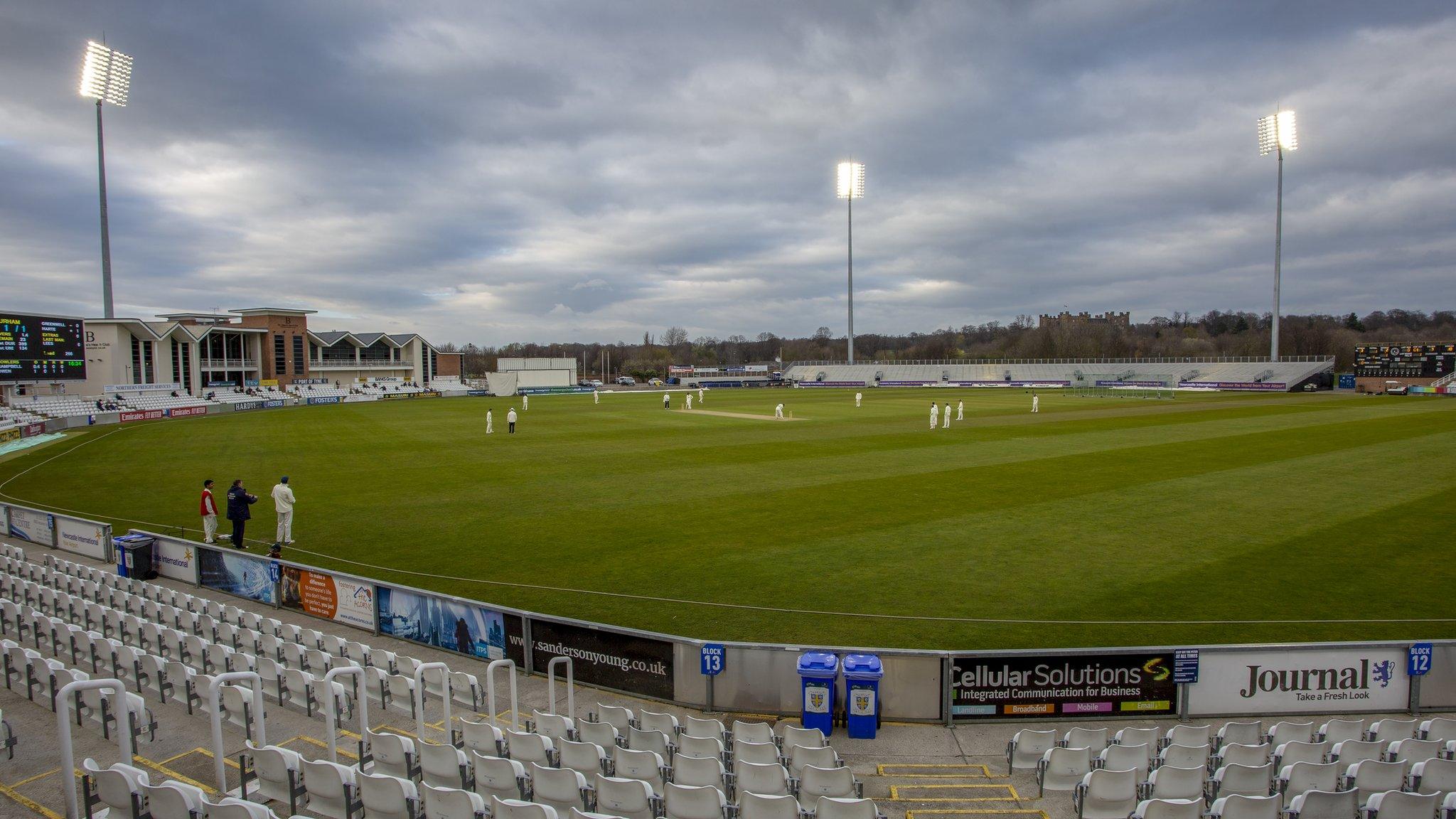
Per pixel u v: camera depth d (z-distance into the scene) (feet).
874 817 23.57
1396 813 23.36
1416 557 61.11
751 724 32.37
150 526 76.33
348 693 37.19
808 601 52.34
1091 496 87.61
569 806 26.18
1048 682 36.24
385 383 361.30
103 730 32.35
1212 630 46.50
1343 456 116.78
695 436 156.46
